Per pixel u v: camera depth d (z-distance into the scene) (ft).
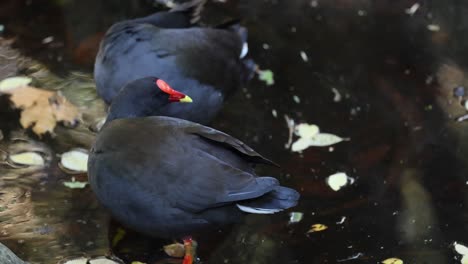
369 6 45.39
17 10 44.98
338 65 41.14
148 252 30.17
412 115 37.73
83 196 32.40
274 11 45.16
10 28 43.52
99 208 31.86
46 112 37.22
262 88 39.58
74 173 33.47
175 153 27.71
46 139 35.45
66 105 37.73
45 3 45.60
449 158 34.94
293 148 35.60
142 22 37.78
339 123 37.32
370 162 34.86
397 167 34.55
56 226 30.78
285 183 33.63
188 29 36.50
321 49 42.29
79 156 34.35
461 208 32.22
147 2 45.85
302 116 37.73
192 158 27.55
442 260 29.58
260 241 30.76
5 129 35.96
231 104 38.50
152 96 31.63
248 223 31.65
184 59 34.78
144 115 31.91
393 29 43.68
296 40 42.91
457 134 36.32
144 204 27.78
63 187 32.76
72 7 45.37
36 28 43.57
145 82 31.60
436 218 31.73
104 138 29.12
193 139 28.30
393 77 40.34
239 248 30.42
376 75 40.47
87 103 38.01
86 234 30.58
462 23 43.55
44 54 41.55
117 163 28.12
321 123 37.32
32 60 41.04
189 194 27.20
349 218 31.86
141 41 34.91
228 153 28.48
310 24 44.14
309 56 41.75
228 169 27.27
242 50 38.14
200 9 39.83
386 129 36.88
